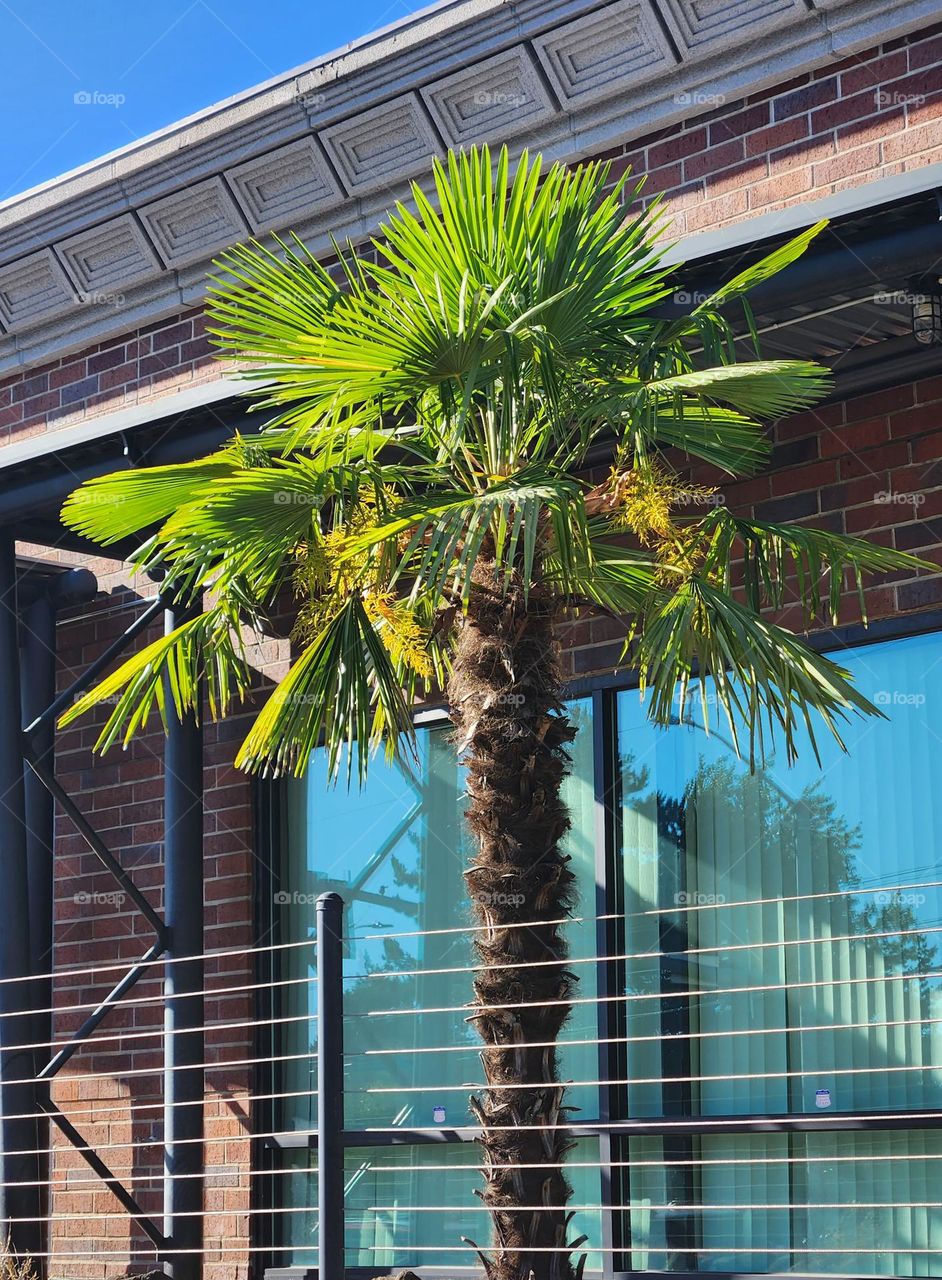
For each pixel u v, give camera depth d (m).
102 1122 8.36
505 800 4.89
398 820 7.84
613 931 6.93
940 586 6.27
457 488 5.34
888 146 6.50
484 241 5.07
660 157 7.15
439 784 7.74
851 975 6.40
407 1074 7.55
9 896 7.61
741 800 6.77
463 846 7.60
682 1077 6.65
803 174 6.72
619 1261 6.61
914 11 6.43
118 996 7.67
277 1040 7.95
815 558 5.62
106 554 8.21
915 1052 6.22
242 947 8.04
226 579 5.62
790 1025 6.49
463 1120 7.32
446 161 7.63
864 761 6.48
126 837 8.66
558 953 4.86
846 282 5.36
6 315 9.41
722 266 5.57
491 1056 4.80
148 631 8.80
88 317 9.12
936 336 5.68
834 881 6.50
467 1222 7.21
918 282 5.60
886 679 6.45
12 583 7.89
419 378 5.05
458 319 4.94
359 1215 7.52
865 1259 6.15
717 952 6.73
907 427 6.41
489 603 4.99
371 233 7.95
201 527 5.28
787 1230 6.34
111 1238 8.21
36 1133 7.50
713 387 5.25
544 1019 4.80
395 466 5.55
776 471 6.71
